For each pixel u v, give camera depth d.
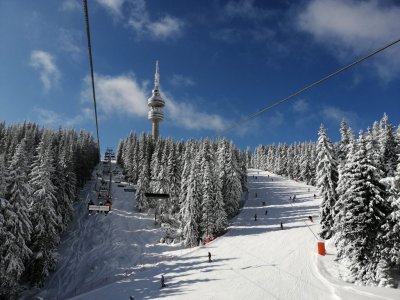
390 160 43.09
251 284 30.17
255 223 55.50
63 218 50.72
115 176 102.69
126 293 32.00
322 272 31.53
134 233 55.88
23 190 33.47
